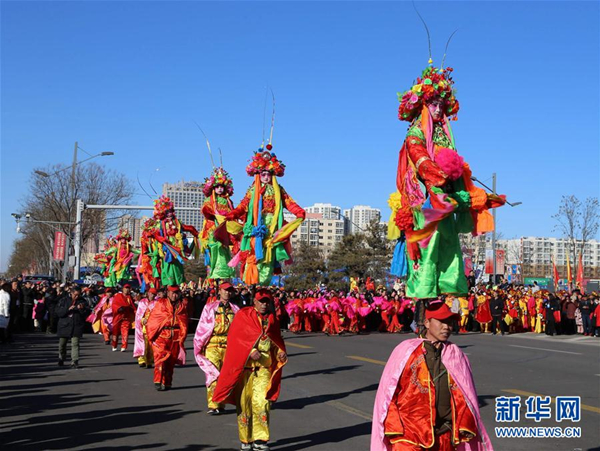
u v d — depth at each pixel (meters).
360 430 9.20
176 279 19.50
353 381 13.84
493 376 14.20
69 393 12.20
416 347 5.16
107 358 18.42
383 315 30.95
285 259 11.42
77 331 16.16
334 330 29.05
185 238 19.72
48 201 52.06
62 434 8.78
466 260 32.06
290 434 8.95
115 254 36.56
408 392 5.09
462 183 6.76
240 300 16.62
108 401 11.35
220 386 7.82
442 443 5.05
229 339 7.97
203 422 9.62
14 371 15.47
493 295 29.17
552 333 27.53
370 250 62.03
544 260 178.50
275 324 8.09
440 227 6.60
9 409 10.58
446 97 6.95
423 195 6.69
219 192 14.91
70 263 36.88
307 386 13.15
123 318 20.70
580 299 28.62
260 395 7.83
